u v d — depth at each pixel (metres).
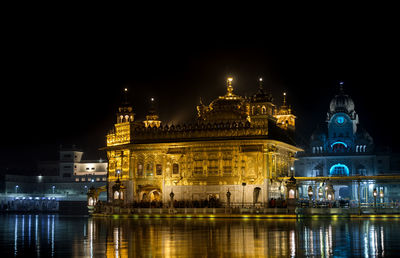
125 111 85.19
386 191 119.75
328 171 135.62
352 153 134.88
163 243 32.47
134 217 70.44
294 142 89.12
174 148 78.69
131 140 82.12
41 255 27.47
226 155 75.56
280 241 33.44
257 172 73.81
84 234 40.19
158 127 80.62
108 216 72.88
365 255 26.78
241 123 75.69
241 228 45.66
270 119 76.38
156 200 81.00
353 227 46.28
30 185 139.88
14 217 80.31
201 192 76.38
